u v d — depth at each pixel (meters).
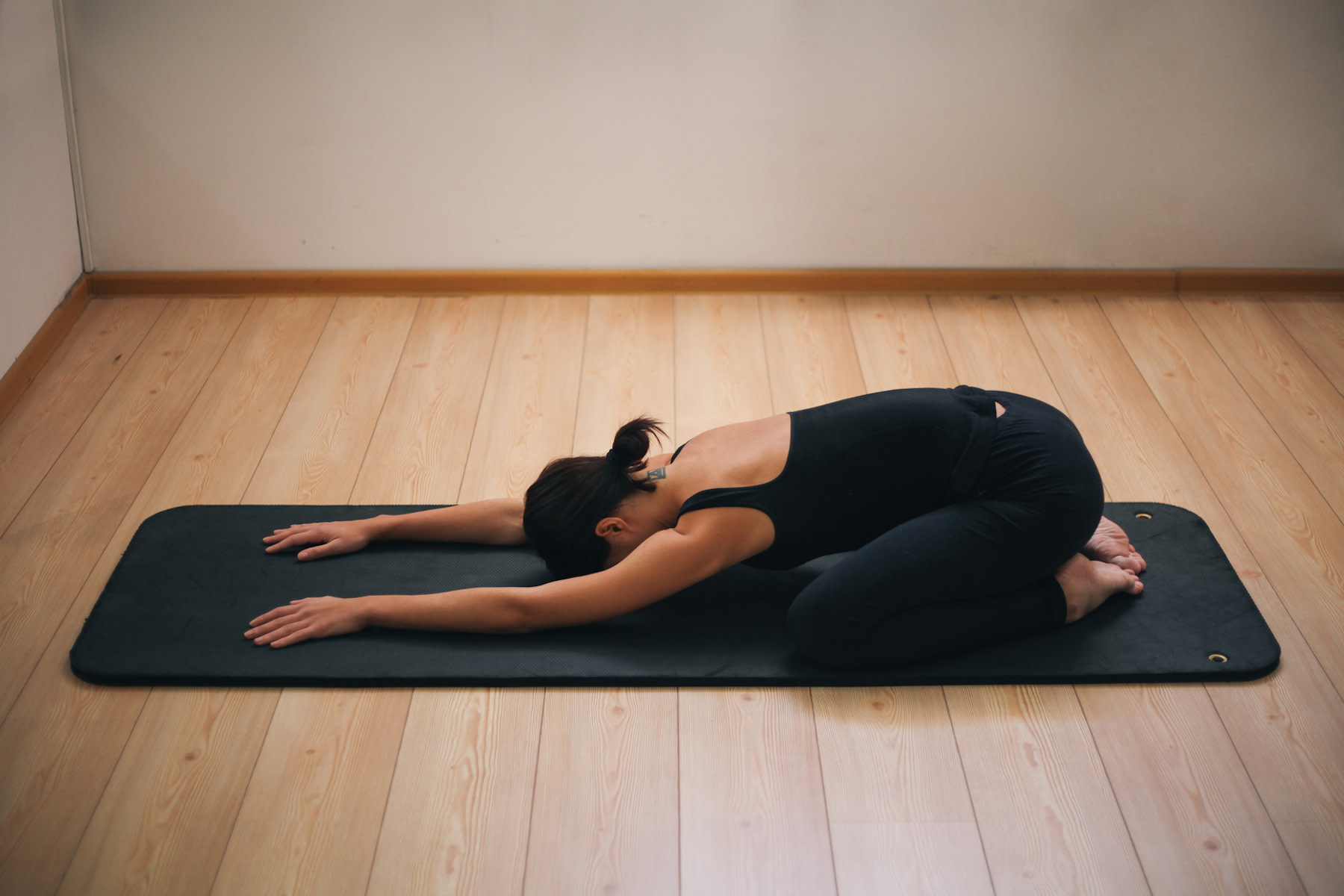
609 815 1.66
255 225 3.20
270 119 3.05
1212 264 3.27
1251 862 1.59
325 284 3.26
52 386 2.79
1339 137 3.06
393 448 2.56
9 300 2.74
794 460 1.84
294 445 2.57
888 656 1.87
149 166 3.10
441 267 3.29
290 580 2.09
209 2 2.90
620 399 2.78
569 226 3.22
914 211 3.21
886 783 1.72
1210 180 3.15
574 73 3.01
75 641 1.96
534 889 1.55
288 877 1.56
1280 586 2.12
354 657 1.90
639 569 1.82
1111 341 3.03
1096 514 1.88
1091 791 1.70
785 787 1.71
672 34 2.96
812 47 2.97
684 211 3.21
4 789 1.69
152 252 3.22
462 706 1.84
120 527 2.28
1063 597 1.94
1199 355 2.95
